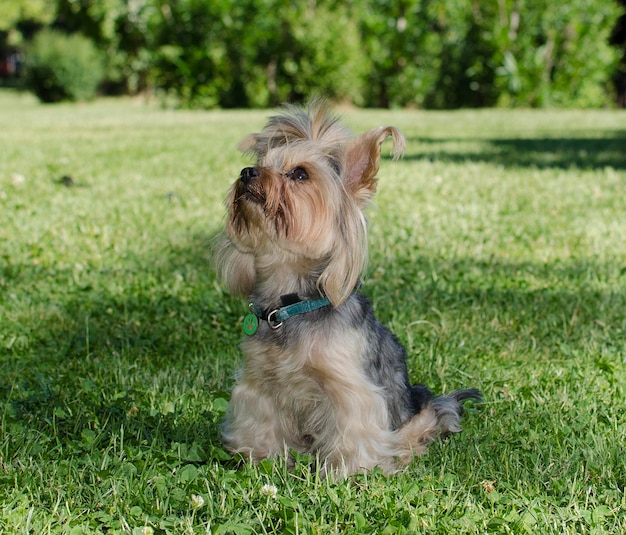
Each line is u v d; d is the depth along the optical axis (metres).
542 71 7.64
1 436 1.52
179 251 2.23
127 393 1.62
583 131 5.59
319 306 1.48
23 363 1.74
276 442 1.53
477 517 1.38
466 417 1.61
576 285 2.06
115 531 1.35
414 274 2.09
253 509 1.39
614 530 1.38
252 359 1.50
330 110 1.56
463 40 7.68
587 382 1.69
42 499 1.41
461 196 3.00
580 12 7.55
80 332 1.84
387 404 1.53
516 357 1.78
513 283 2.07
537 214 2.72
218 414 1.60
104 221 2.54
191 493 1.41
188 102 7.66
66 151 4.20
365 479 1.44
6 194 2.90
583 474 1.47
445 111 7.55
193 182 3.27
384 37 7.55
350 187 1.51
